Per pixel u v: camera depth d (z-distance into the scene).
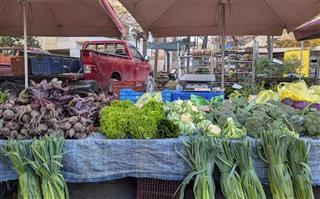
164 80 12.87
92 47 9.08
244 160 2.24
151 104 2.79
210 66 10.81
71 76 6.28
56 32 7.48
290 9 5.90
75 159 2.34
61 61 7.27
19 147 2.19
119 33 7.23
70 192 2.71
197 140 2.26
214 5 5.93
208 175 2.21
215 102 3.42
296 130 2.54
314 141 2.35
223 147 2.26
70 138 2.41
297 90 3.29
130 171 2.39
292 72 9.44
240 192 2.19
